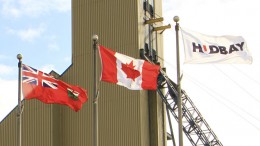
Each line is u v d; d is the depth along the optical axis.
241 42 47.62
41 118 73.19
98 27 75.38
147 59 73.69
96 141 42.69
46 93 46.91
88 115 72.94
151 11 78.75
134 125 70.94
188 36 47.16
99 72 71.94
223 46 47.44
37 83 46.84
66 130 73.69
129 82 46.16
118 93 72.19
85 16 76.38
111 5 75.38
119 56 46.31
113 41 74.44
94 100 43.22
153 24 78.81
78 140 72.94
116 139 71.31
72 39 76.19
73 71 75.06
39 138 72.88
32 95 46.44
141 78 46.62
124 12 74.75
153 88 47.00
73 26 76.56
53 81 47.38
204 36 47.50
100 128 72.31
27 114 73.88
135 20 73.94
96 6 76.12
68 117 73.88
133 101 71.50
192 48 47.00
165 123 75.94
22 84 46.31
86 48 75.06
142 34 74.69
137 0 74.50
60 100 47.16
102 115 72.50
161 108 75.62
